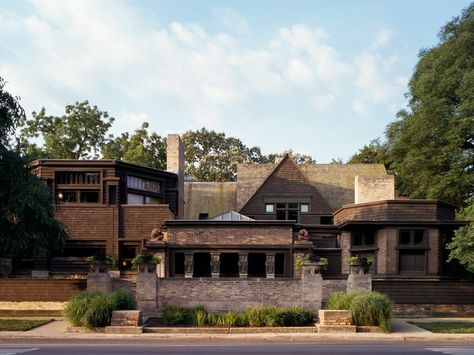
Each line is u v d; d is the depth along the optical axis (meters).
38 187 22.75
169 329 18.67
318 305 23.81
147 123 55.34
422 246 30.61
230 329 18.77
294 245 29.38
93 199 32.44
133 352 13.84
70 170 31.98
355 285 23.59
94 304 18.97
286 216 39.41
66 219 31.70
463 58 41.12
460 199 42.28
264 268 31.50
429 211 31.83
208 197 43.16
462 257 24.14
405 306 24.69
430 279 30.00
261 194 39.72
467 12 42.94
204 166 72.12
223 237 29.73
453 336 18.00
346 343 16.59
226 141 77.69
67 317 19.45
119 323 18.83
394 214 31.84
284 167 40.09
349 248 32.53
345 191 42.94
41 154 45.19
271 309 20.14
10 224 22.41
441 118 40.41
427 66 44.62
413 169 42.97
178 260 30.94
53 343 16.23
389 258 30.69
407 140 43.78
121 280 23.98
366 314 19.05
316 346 15.58
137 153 49.44
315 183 43.59
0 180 22.22
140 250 31.77
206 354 13.45
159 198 35.56
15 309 23.83
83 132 52.19
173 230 29.77
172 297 23.97
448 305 24.83
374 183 38.22
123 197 32.72
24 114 22.75
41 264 30.56
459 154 39.47
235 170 71.75
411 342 17.03
